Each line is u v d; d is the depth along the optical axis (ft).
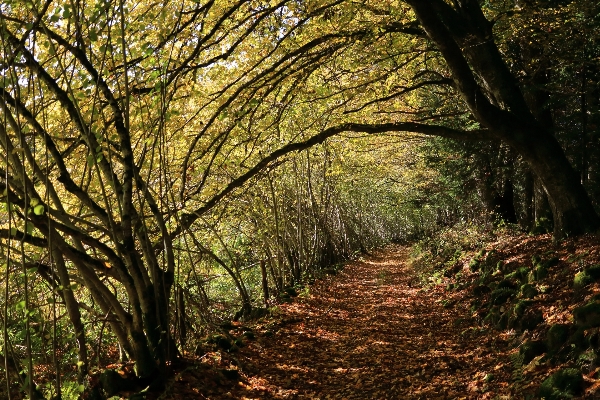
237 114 33.37
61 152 25.79
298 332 38.86
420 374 27.07
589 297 23.95
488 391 21.93
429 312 43.93
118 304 23.35
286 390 26.32
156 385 23.00
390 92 44.14
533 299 29.07
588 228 35.32
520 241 46.57
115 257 23.07
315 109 45.62
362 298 57.52
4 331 16.55
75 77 25.09
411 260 91.30
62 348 31.65
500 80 37.50
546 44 40.01
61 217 21.57
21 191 19.40
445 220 104.01
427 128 37.27
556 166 35.96
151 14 25.59
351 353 33.65
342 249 105.70
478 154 62.13
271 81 39.06
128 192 23.72
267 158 35.45
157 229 30.86
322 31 39.45
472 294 41.27
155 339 23.94
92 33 20.45
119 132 23.73
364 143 58.03
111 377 22.21
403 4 40.34
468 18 37.09
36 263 20.68
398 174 118.42
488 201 66.49
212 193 40.93
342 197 109.91
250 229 61.93
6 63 19.12
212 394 24.17
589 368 18.66
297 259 68.54
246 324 39.65
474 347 29.81
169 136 32.58
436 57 46.03
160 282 25.13
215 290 64.28
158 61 26.04
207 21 33.88
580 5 38.22
